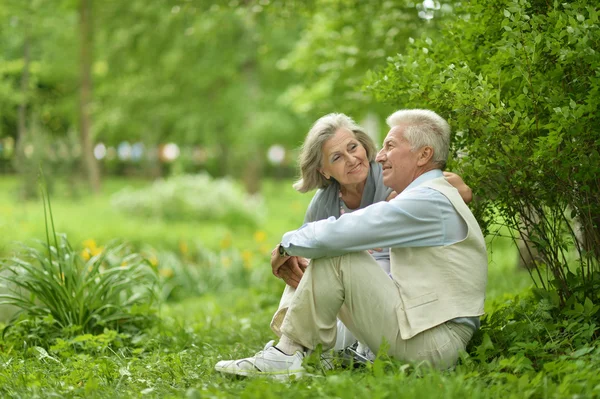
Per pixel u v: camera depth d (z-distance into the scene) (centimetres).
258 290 1146
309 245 432
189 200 2241
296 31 3231
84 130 3388
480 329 487
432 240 430
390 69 540
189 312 1012
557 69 468
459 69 480
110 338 597
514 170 489
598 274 510
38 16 2464
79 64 3416
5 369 508
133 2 3064
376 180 508
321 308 441
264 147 3544
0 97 2416
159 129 3772
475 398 361
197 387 419
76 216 1983
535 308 505
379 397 353
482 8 514
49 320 626
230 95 3400
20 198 2556
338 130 506
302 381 413
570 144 461
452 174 467
